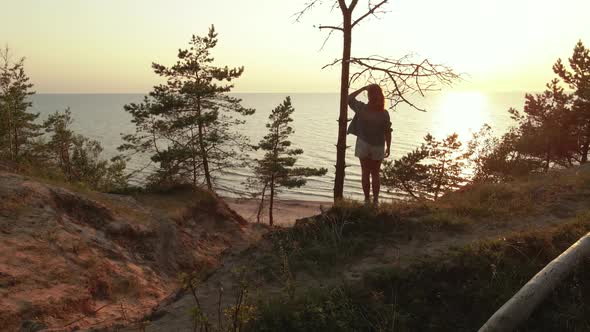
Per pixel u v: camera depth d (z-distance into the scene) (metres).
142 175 72.06
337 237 6.20
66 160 28.30
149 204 13.34
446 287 4.50
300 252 5.88
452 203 7.65
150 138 27.78
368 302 4.41
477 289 4.44
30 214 8.37
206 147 27.14
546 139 22.23
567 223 5.71
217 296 5.14
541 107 23.38
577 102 21.53
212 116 26.25
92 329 5.04
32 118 30.09
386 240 6.07
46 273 7.03
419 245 5.84
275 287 5.22
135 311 7.34
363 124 7.76
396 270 4.85
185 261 11.21
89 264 7.87
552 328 3.90
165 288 8.98
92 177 27.75
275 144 33.03
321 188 77.38
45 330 5.38
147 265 9.65
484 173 18.41
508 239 5.28
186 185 16.08
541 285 4.05
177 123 26.08
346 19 9.25
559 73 23.12
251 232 16.25
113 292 7.71
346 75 9.49
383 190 23.48
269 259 5.89
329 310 4.29
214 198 16.23
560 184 8.32
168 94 26.83
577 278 4.31
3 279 6.41
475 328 4.05
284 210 50.56
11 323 5.74
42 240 7.77
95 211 10.08
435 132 199.50
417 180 21.48
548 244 5.13
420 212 7.01
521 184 8.91
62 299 6.61
